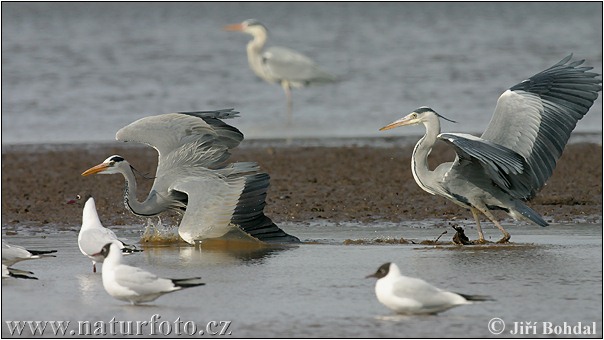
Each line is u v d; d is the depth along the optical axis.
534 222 14.45
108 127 26.64
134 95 31.80
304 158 22.02
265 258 13.74
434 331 10.38
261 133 25.80
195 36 49.00
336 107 30.09
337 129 26.42
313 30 52.22
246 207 14.62
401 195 18.36
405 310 10.68
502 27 52.31
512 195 14.42
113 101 30.70
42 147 23.84
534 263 13.20
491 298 10.61
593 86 14.65
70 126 26.73
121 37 48.41
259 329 10.50
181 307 11.38
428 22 56.34
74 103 30.19
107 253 11.41
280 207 17.47
